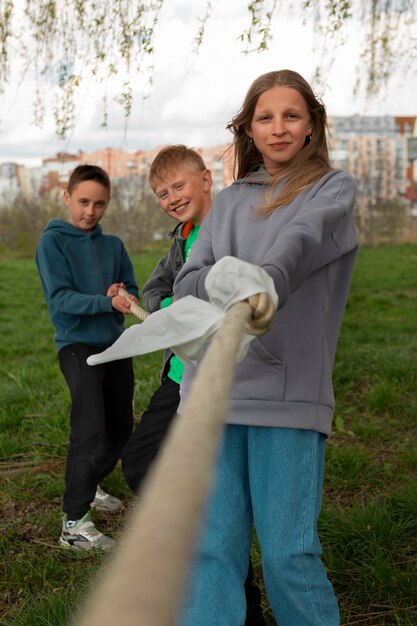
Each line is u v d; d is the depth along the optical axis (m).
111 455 3.74
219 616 2.03
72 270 3.59
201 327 1.31
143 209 28.27
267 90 2.20
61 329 3.54
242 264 1.21
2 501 3.95
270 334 2.04
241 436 2.12
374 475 4.15
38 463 4.47
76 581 3.06
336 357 7.04
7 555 3.35
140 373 6.80
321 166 2.21
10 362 8.20
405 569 3.01
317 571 2.05
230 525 2.09
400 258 27.70
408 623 2.62
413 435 4.95
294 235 1.67
